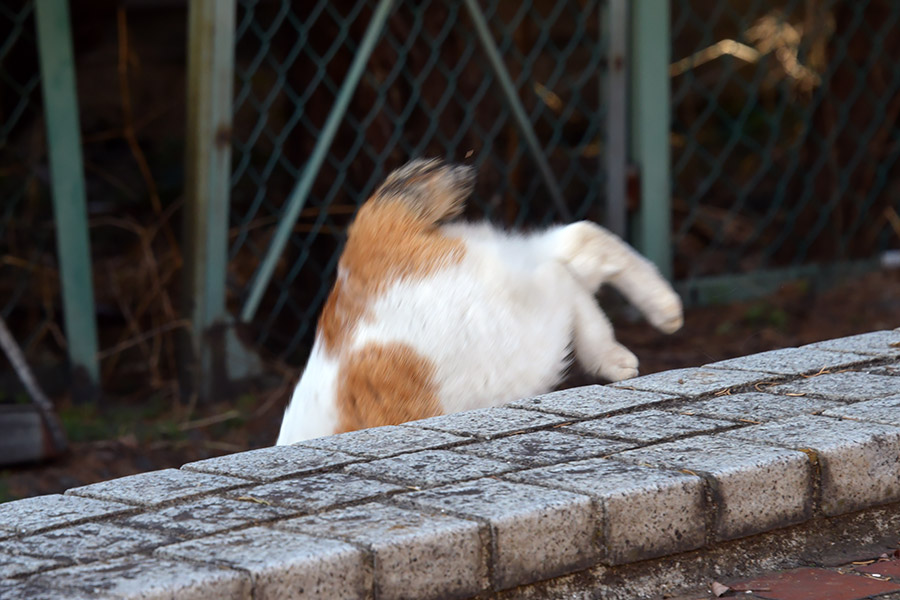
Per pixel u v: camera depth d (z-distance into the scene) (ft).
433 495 13.82
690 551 14.26
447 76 39.86
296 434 18.75
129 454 30.09
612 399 17.78
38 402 29.91
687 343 38.34
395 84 40.50
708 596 13.93
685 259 50.31
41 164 48.14
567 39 62.54
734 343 38.01
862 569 14.62
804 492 14.85
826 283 46.03
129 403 35.96
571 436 16.07
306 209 40.81
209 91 33.27
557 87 61.62
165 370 39.32
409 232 19.17
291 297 41.81
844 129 48.85
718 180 60.54
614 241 20.71
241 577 11.58
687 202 54.85
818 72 49.44
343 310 19.04
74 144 35.01
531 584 13.30
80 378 35.60
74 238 35.27
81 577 11.72
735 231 54.13
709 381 18.66
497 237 20.12
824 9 49.26
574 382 21.76
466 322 18.43
